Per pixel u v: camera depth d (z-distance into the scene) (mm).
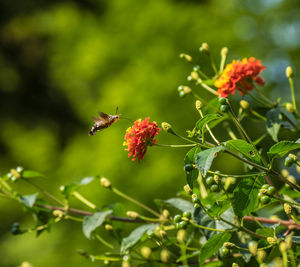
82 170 6039
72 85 7750
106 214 2223
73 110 10023
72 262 5566
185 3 7562
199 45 6137
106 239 5078
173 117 5766
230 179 1950
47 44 10719
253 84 2248
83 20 7180
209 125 2088
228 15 7066
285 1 7395
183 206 2168
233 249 1836
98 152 5941
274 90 6996
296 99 6762
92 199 5637
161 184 5629
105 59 6566
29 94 10867
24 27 10492
